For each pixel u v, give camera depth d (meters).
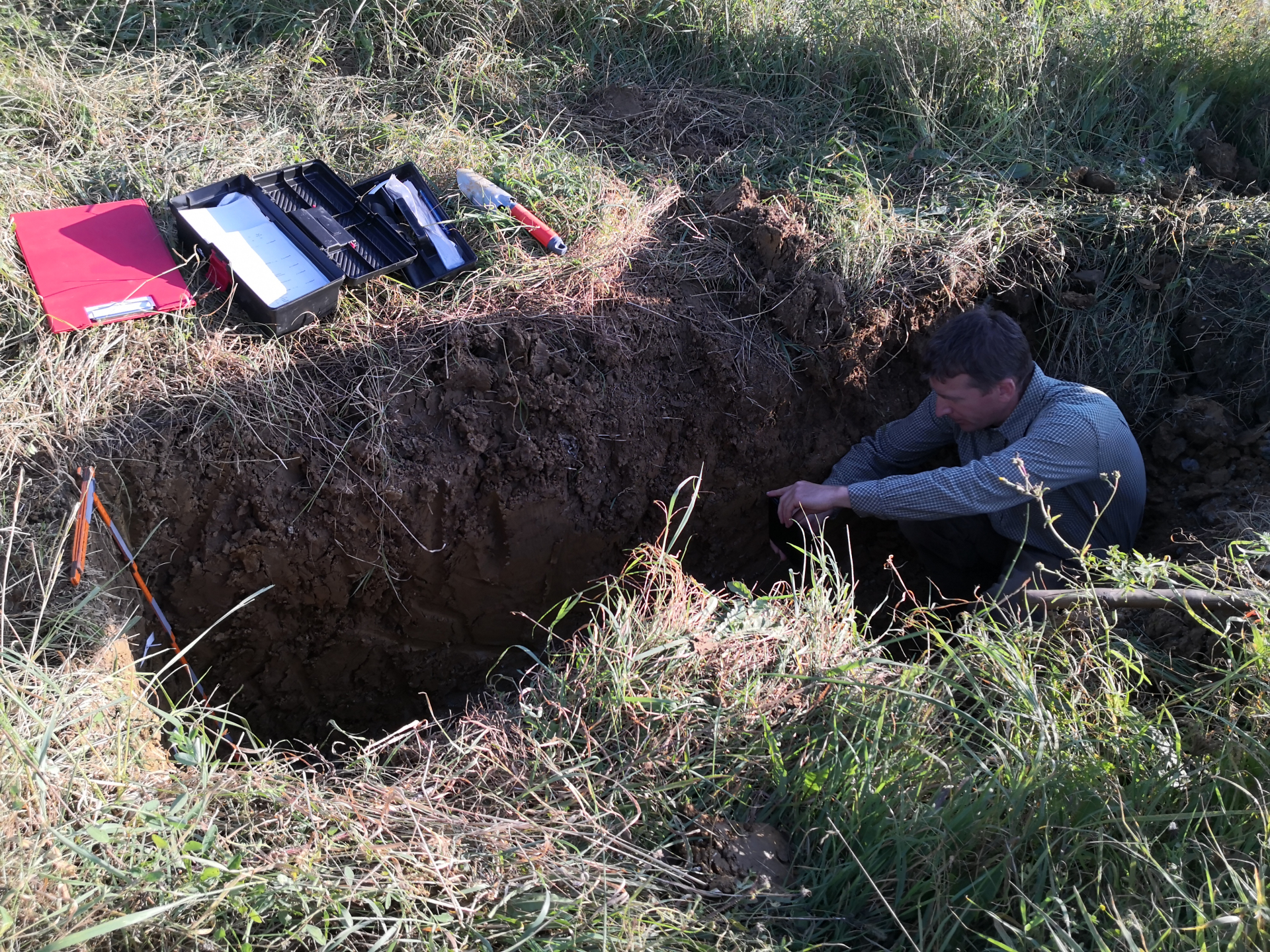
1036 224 3.49
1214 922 1.61
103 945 1.64
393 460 2.75
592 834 1.95
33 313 2.56
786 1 4.10
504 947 1.76
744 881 1.91
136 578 2.50
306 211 2.87
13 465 2.33
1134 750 2.02
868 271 3.21
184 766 2.03
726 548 3.43
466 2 3.74
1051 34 4.04
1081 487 2.82
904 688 2.16
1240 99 4.02
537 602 3.18
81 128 3.13
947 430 3.08
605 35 3.92
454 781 2.07
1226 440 3.18
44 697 1.94
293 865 1.79
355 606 2.92
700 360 3.12
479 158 3.27
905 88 3.84
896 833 1.88
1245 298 3.33
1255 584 2.29
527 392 2.88
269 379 2.66
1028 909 1.80
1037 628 2.46
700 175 3.52
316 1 3.72
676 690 2.19
